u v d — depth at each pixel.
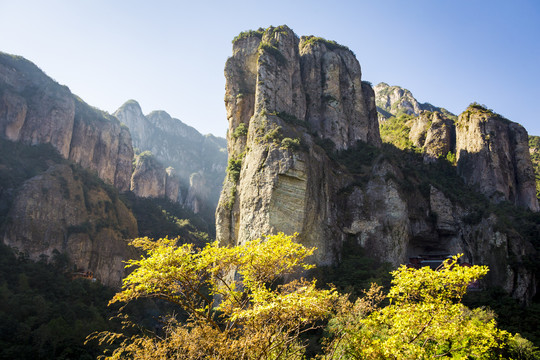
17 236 92.50
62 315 67.31
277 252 17.00
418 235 67.50
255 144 62.38
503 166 84.12
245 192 59.19
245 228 56.53
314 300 13.60
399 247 59.97
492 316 40.06
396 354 14.17
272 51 75.69
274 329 14.48
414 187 71.75
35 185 102.88
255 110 68.62
